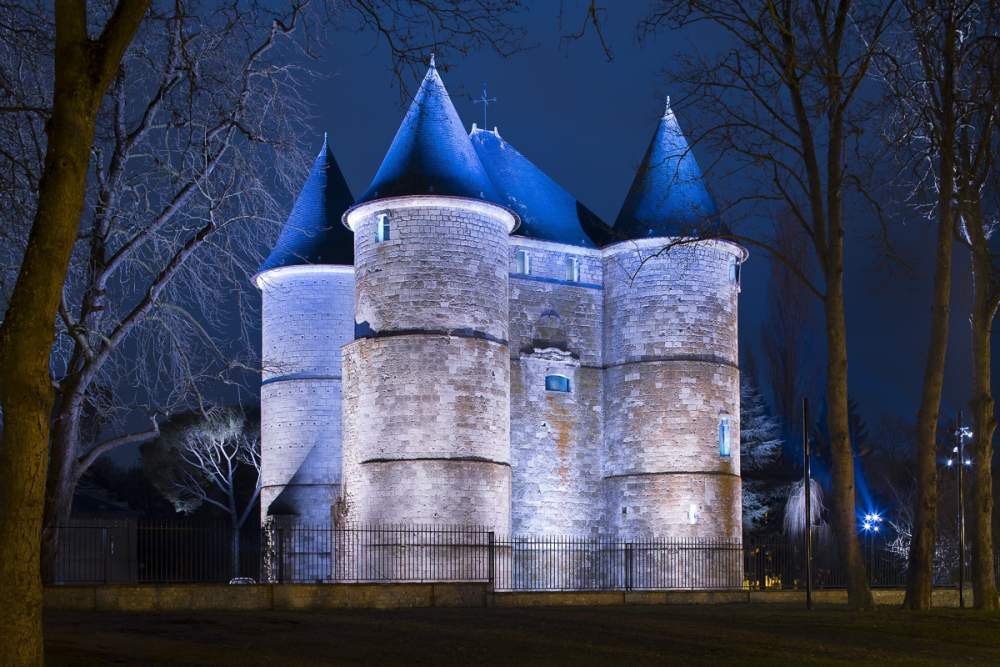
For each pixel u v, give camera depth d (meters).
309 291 47.16
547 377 43.50
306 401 46.41
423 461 37.44
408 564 37.03
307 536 44.16
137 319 27.30
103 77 12.13
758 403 58.72
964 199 27.27
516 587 41.03
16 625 11.23
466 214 39.22
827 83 25.56
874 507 70.12
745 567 45.53
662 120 45.44
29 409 11.45
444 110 40.62
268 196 28.64
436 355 38.06
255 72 27.92
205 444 60.81
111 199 27.53
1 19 22.50
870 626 20.84
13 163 21.06
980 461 26.83
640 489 42.34
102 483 73.75
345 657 15.55
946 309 26.03
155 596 24.83
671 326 43.00
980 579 26.36
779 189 26.72
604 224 47.16
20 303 11.53
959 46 26.88
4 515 11.30
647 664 15.16
